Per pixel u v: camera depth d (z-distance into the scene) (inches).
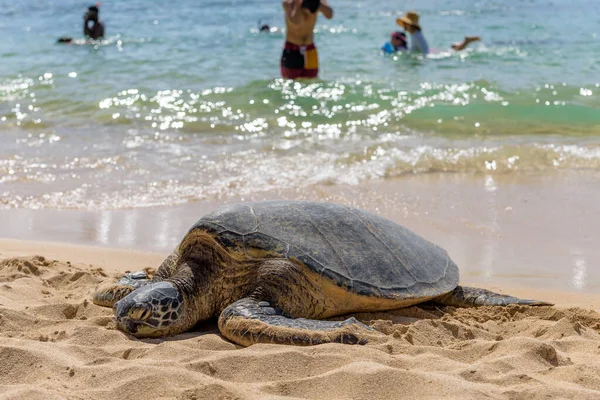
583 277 234.1
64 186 339.6
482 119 463.8
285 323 161.6
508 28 879.1
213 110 494.6
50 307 185.9
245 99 522.0
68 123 467.5
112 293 191.6
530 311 197.6
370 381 132.2
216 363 144.3
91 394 128.7
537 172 360.2
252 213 186.9
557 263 247.4
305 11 553.6
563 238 272.7
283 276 174.2
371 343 159.0
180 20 1019.3
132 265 243.1
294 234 183.5
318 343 155.8
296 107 497.4
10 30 968.3
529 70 611.2
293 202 199.3
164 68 645.9
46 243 267.0
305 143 412.2
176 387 131.5
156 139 425.7
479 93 529.7
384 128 445.1
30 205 315.0
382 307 187.9
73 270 229.3
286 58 573.0
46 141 423.8
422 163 371.6
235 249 177.9
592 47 720.3
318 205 199.9
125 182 345.1
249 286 177.5
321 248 183.2
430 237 274.8
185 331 179.6
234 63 666.8
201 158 383.9
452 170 365.1
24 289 202.7
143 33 886.4
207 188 335.0
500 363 145.9
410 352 154.9
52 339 163.3
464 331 174.4
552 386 132.6
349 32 852.0
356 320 170.7
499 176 354.3
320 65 647.1
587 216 296.7
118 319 169.9
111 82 588.7
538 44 749.3
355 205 310.3
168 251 259.1
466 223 290.2
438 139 419.5
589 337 173.3
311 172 357.7
